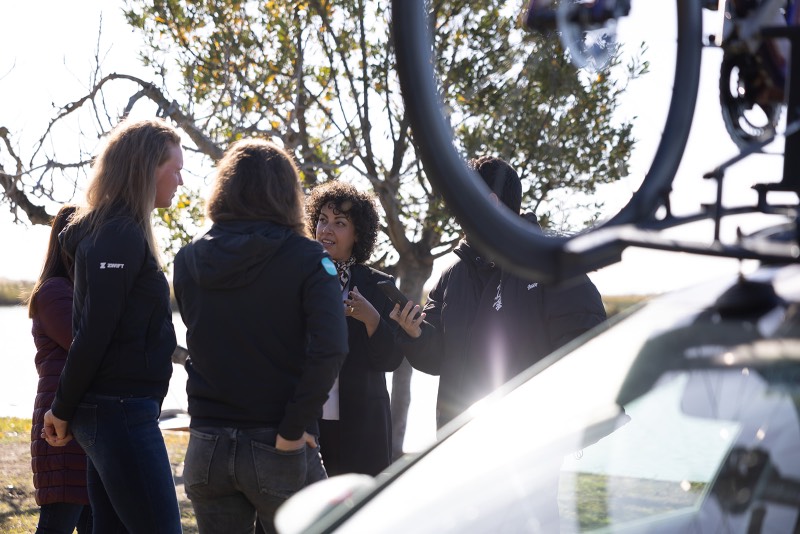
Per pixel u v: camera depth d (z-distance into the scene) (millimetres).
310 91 7215
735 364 1511
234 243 2650
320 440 3410
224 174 2791
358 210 3555
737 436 1477
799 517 1377
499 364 2961
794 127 1312
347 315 3363
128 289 2861
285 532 1572
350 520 1575
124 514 2939
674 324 1644
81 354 2824
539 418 1684
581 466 1576
